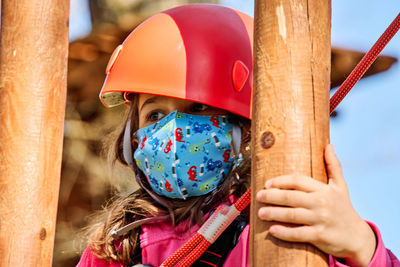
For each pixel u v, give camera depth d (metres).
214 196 2.01
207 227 1.71
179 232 1.99
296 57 1.45
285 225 1.39
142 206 2.07
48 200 1.73
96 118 5.78
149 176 2.06
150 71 2.04
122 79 2.10
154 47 2.07
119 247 2.04
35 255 1.70
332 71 4.93
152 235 2.00
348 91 1.59
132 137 2.17
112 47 5.13
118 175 2.72
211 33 2.06
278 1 1.47
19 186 1.71
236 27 2.11
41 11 1.78
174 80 2.00
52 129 1.76
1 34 1.79
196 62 2.01
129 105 2.30
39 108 1.74
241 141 2.09
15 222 1.69
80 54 5.12
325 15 1.50
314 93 1.44
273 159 1.42
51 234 1.74
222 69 2.01
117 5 5.98
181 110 2.04
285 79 1.44
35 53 1.76
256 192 1.43
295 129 1.42
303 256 1.38
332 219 1.39
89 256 2.14
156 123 2.04
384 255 1.50
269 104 1.44
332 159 1.43
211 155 2.00
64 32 1.81
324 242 1.39
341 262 1.57
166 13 2.18
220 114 2.04
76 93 5.61
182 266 1.72
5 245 1.68
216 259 1.85
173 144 1.98
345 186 1.43
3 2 1.80
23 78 1.75
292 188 1.39
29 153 1.72
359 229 1.45
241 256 1.85
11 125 1.73
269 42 1.46
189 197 2.05
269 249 1.40
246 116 2.02
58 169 1.77
